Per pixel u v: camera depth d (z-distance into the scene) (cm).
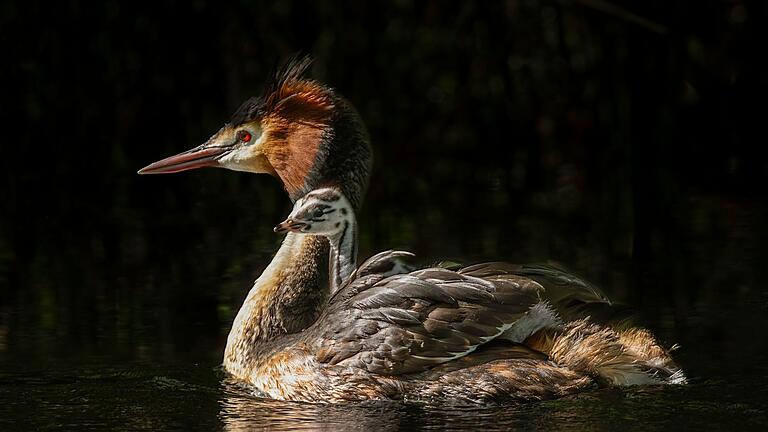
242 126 1201
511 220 1755
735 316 1218
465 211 1823
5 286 1400
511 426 877
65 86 2036
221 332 1209
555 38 2195
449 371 956
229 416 938
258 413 946
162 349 1150
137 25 2083
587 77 2169
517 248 1559
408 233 1653
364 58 2172
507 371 944
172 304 1318
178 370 1084
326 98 1174
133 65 2084
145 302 1327
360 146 1181
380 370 966
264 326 1073
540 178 2095
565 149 2177
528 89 2222
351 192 1179
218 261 1506
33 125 2023
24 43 2017
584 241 1606
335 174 1174
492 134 2202
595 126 2161
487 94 2217
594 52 2158
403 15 2197
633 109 2106
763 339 1130
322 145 1171
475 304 970
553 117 2188
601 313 1024
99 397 991
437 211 1823
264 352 1048
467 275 1002
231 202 1888
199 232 1680
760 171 2081
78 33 2042
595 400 934
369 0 2173
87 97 2050
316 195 1094
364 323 982
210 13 2116
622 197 1908
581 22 2161
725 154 2177
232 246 1588
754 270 1418
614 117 2116
